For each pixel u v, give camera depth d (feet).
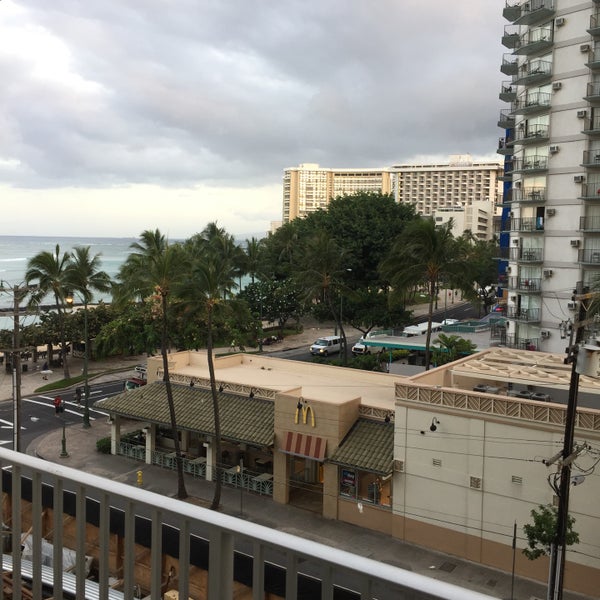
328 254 161.48
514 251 143.02
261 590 10.55
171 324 162.50
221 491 91.66
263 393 97.14
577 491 64.03
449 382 86.89
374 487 79.61
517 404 67.26
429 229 114.93
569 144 129.18
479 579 67.21
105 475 97.71
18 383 86.12
